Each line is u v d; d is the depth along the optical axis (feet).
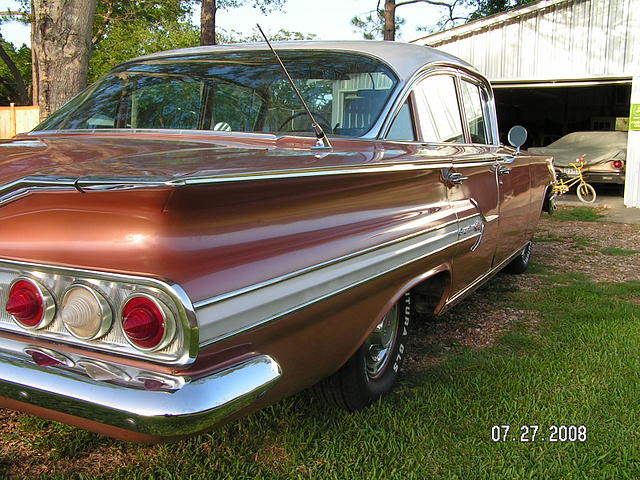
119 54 74.69
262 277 5.95
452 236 10.28
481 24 46.68
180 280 5.29
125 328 5.32
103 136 9.18
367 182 7.63
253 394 5.74
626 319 15.31
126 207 5.30
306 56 10.90
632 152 42.42
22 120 37.91
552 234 30.40
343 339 7.82
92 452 8.73
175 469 8.38
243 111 10.10
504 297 17.62
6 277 6.05
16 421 9.51
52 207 5.62
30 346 5.96
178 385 5.33
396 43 11.88
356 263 7.41
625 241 28.37
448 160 9.79
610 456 8.93
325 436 9.21
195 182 5.11
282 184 6.10
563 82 45.57
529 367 12.00
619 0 42.19
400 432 9.41
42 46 21.06
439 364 12.30
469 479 8.34
